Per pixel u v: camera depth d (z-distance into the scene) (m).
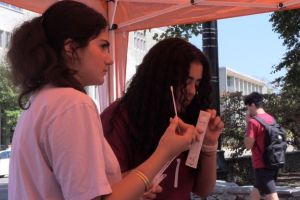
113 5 5.87
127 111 2.37
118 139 2.34
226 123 14.78
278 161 6.81
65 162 1.57
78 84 1.75
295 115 15.52
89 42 1.77
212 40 9.03
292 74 16.27
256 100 6.87
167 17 6.30
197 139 2.28
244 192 8.12
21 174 1.66
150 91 2.35
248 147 6.91
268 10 5.96
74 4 1.80
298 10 15.11
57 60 1.73
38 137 1.63
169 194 2.36
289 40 16.16
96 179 1.57
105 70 1.85
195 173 2.55
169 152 1.83
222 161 9.88
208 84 2.53
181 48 2.38
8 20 33.12
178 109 2.43
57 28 1.74
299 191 8.51
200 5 5.89
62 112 1.62
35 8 5.91
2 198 13.66
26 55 1.72
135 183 1.70
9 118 31.92
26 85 1.76
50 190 1.62
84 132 1.61
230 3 5.84
